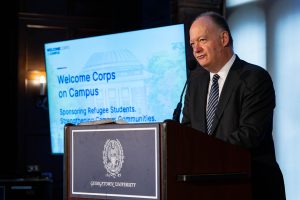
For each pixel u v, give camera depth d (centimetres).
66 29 738
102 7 750
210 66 238
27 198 505
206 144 180
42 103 716
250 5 496
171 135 170
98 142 188
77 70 485
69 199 197
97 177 188
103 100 466
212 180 179
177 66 422
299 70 443
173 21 541
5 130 704
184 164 173
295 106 443
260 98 224
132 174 176
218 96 236
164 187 167
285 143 452
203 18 238
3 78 709
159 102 431
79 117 485
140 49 441
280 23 463
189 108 246
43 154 711
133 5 705
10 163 701
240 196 190
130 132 178
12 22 717
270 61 471
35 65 723
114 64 457
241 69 235
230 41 240
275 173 224
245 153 192
